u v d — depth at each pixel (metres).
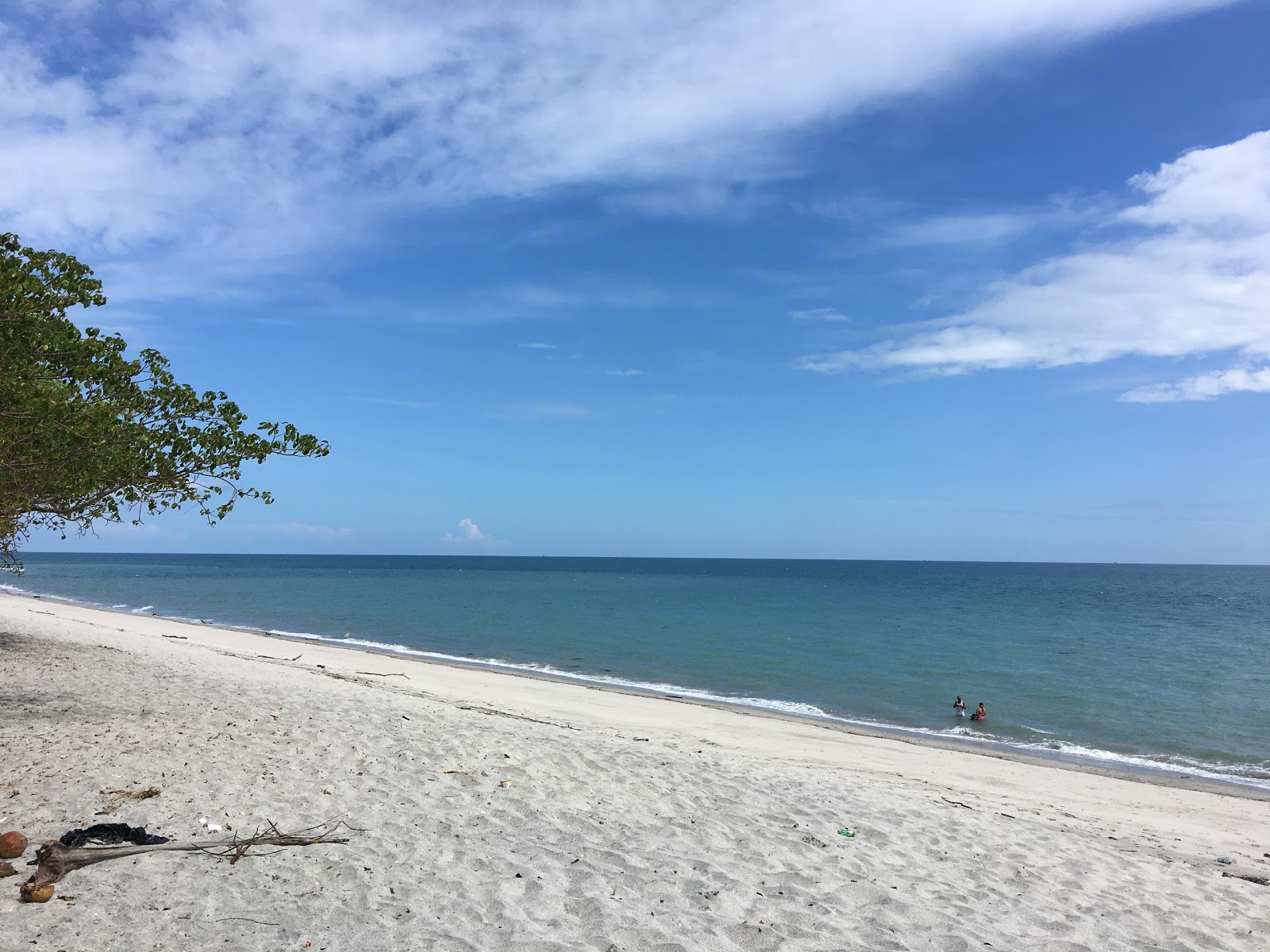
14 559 10.91
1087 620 48.91
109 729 8.88
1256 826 11.08
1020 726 18.64
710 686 22.78
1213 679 25.61
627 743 11.66
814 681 24.11
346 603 50.91
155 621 32.38
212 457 8.61
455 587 77.12
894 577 141.00
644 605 57.09
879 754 14.20
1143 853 8.41
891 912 5.67
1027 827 8.59
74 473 7.97
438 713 12.05
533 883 5.53
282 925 4.62
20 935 4.17
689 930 5.02
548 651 29.64
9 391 6.82
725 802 8.15
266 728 9.48
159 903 4.74
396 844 6.11
